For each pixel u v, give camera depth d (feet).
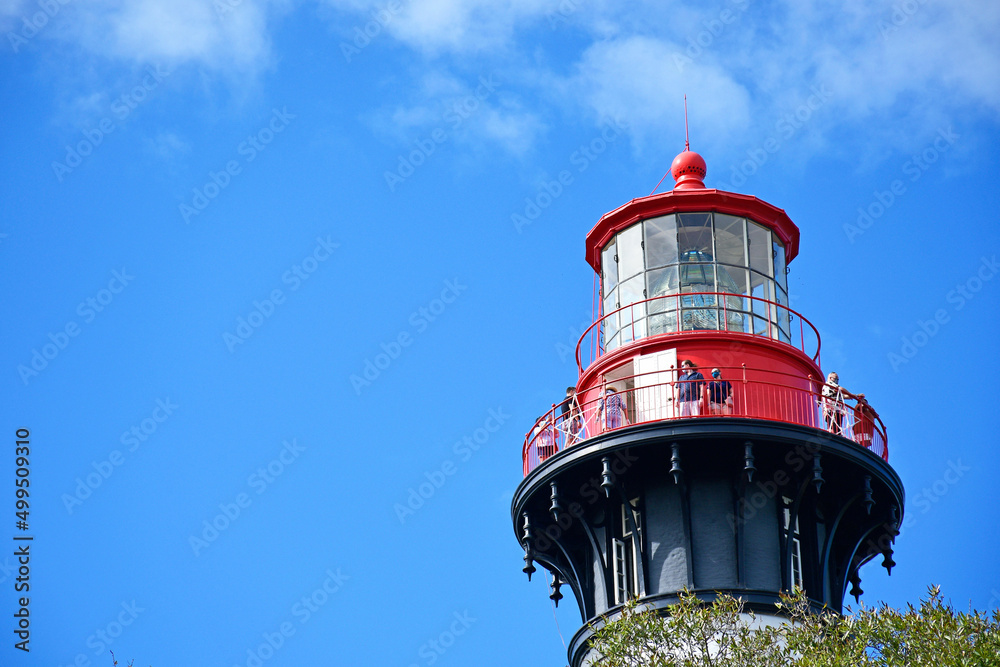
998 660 145.07
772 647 155.33
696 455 191.21
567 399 203.21
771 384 192.95
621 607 188.75
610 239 221.46
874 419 199.11
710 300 207.72
